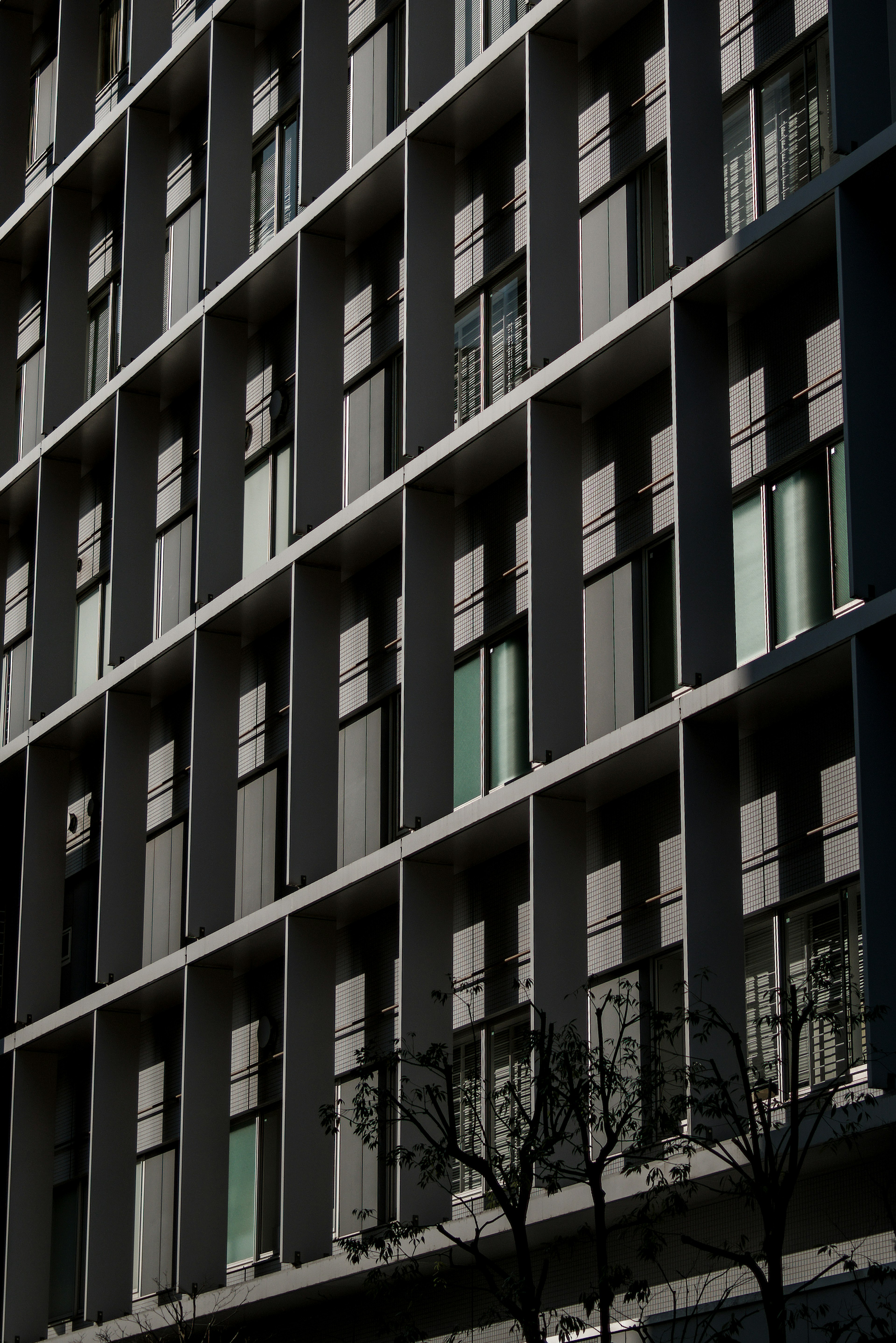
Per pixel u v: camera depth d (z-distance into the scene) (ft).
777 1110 69.00
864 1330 57.77
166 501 125.18
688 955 72.64
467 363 99.91
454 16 102.22
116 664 118.42
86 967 126.21
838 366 75.66
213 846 107.45
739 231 76.89
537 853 82.69
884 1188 65.46
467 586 96.32
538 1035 63.57
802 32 80.23
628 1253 78.07
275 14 119.24
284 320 115.03
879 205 71.36
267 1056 105.29
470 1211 70.64
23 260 145.07
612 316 89.20
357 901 95.81
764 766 76.33
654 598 84.23
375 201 103.96
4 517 141.18
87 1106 122.83
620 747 78.33
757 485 79.15
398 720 99.60
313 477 103.30
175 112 128.57
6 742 139.85
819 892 72.79
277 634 110.83
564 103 91.15
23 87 149.69
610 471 87.81
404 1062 71.51
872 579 67.62
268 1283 94.63
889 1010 63.82
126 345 123.75
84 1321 115.14
